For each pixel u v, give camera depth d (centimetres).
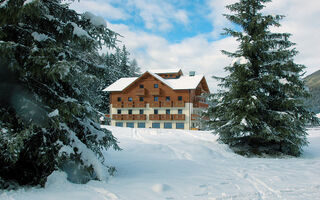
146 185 581
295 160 1134
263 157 1204
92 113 639
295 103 1217
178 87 4003
